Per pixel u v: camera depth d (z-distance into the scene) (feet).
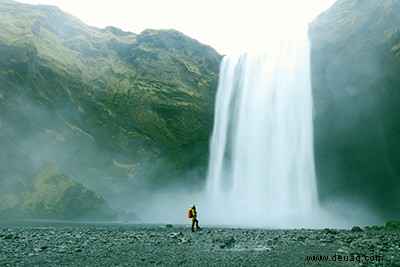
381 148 189.06
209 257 41.75
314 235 67.36
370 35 174.50
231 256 42.55
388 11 161.38
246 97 224.94
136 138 215.72
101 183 192.85
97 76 224.33
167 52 242.99
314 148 198.90
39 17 219.20
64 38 232.12
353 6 189.37
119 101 222.89
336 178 201.98
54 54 207.00
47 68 193.88
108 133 212.02
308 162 197.77
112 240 57.16
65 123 193.57
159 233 71.56
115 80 230.27
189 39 253.03
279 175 201.26
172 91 229.45
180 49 248.73
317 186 199.52
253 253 44.91
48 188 165.78
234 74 237.45
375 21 173.37
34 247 46.88
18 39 190.70
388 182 192.34
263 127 213.05
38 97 186.60
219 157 228.43
